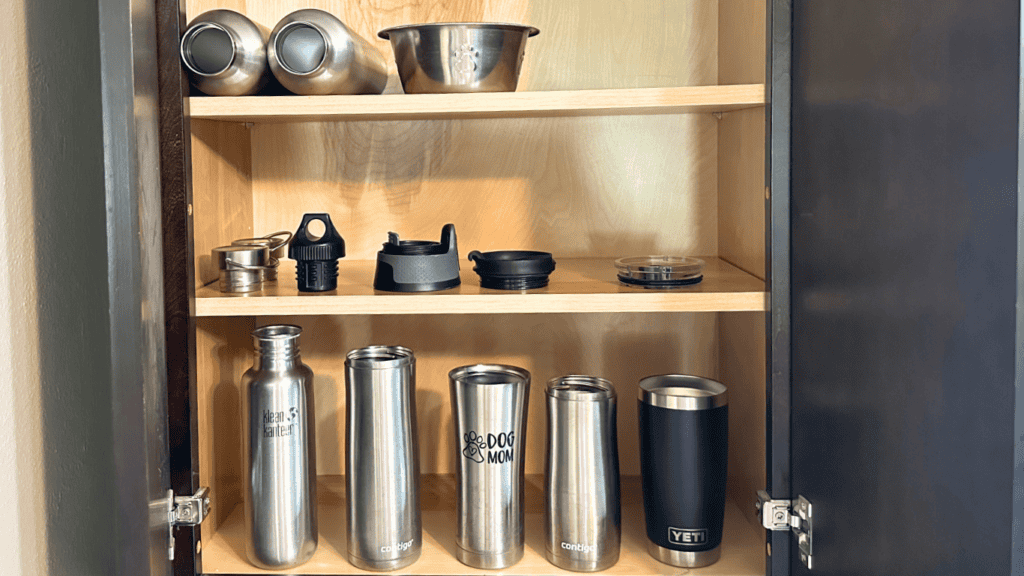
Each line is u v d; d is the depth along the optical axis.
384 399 1.08
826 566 0.90
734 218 1.28
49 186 1.05
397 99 1.02
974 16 0.59
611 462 1.09
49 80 1.05
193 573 1.05
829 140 0.87
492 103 1.02
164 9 0.98
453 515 1.27
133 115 0.90
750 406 1.19
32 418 1.02
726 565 1.10
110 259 0.92
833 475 0.87
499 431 1.08
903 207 0.70
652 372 1.41
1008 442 0.56
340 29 1.04
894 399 0.72
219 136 1.21
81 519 1.12
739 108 1.18
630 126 1.39
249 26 1.04
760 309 1.03
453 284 1.10
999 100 0.57
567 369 1.42
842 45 0.83
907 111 0.69
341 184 1.40
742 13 1.19
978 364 0.60
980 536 0.60
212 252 1.10
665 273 1.07
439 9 1.36
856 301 0.80
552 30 1.37
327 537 1.20
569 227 1.40
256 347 1.12
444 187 1.40
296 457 1.10
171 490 1.02
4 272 0.96
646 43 1.37
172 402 1.03
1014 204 0.55
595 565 1.08
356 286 1.13
